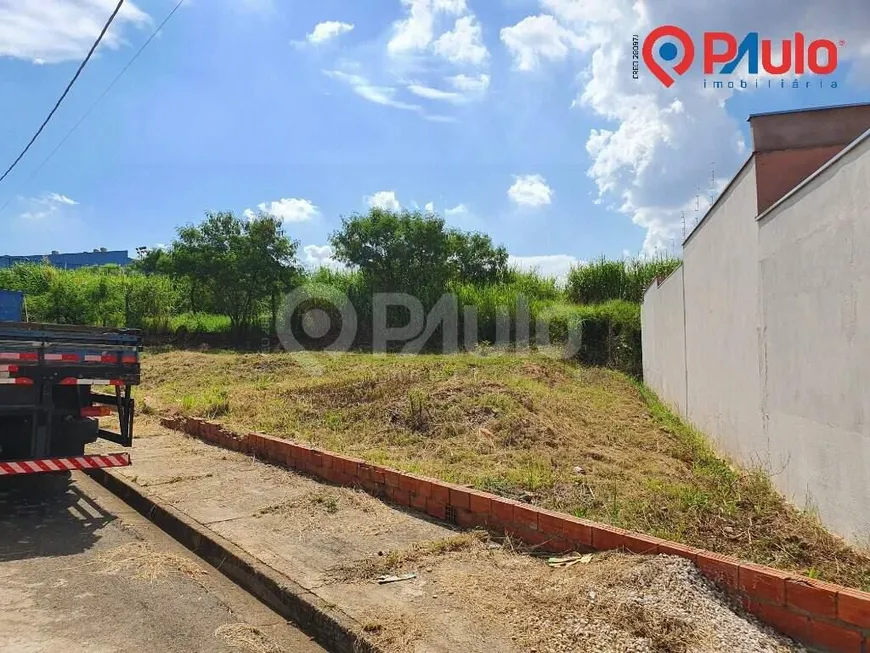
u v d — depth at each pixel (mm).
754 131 6559
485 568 4320
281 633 3879
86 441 6879
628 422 10289
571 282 23844
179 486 6840
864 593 3082
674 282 11953
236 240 24875
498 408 8891
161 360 18938
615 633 3223
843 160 4621
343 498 6082
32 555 5117
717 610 3369
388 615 3670
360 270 24281
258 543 5016
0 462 5801
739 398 7340
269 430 9062
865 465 4324
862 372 4355
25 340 5945
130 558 5078
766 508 5332
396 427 8797
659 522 4938
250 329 25406
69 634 3760
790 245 5645
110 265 35594
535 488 5973
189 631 3844
